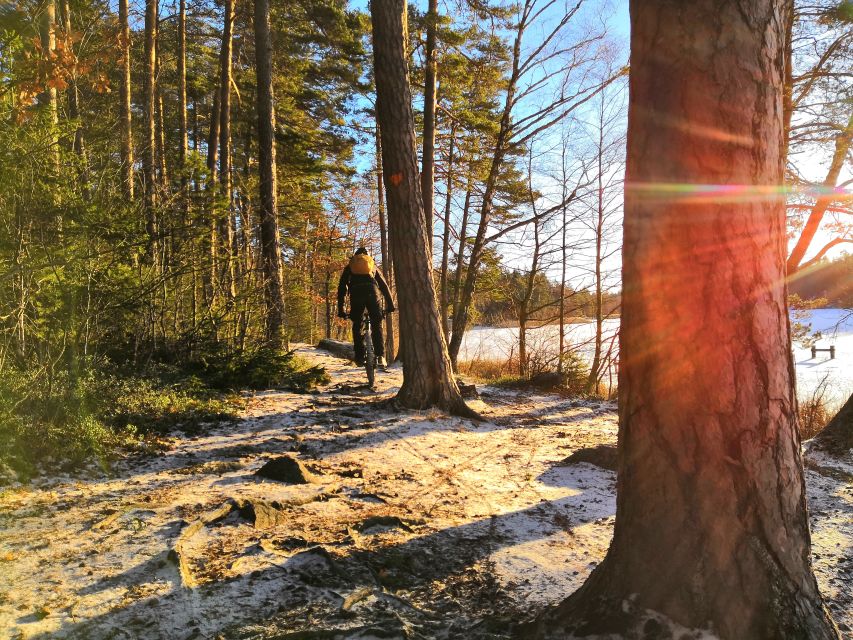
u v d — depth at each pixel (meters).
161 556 2.75
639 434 2.01
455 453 5.19
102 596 2.40
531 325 21.11
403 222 6.73
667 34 1.93
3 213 4.67
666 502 1.94
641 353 2.01
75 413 4.60
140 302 6.56
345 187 33.12
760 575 1.86
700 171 1.89
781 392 1.94
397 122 6.61
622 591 2.00
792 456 1.96
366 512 3.57
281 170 24.03
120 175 6.59
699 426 1.89
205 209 7.59
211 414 6.07
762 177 1.92
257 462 4.55
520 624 2.22
